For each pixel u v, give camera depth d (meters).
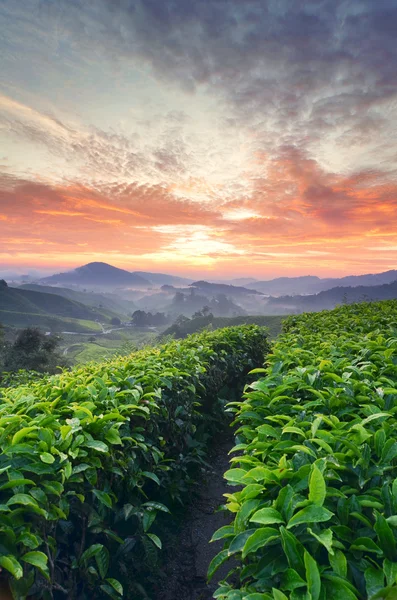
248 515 2.09
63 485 2.79
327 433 2.54
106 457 3.18
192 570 3.86
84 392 3.85
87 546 3.06
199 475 5.51
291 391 3.74
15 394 4.37
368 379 3.88
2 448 2.76
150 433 4.24
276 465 2.50
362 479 2.23
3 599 2.16
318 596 1.58
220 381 7.00
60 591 2.66
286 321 9.77
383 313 8.32
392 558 1.76
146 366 5.14
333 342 5.70
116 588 2.77
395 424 2.74
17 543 2.21
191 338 7.57
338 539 1.92
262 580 1.84
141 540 3.38
